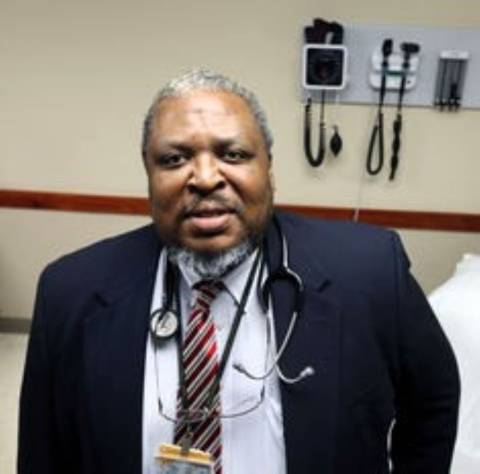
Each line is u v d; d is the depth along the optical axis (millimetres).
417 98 2551
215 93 782
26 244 2887
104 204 2801
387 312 874
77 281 903
